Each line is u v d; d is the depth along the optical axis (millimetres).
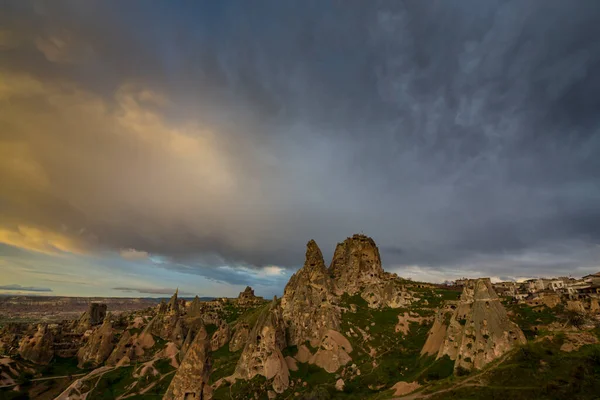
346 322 161750
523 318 123062
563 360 80500
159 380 153750
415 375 104562
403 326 157000
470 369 93500
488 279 109562
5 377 153625
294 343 157250
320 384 120125
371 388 110688
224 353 172375
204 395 103000
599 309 123438
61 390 152375
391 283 196875
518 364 84500
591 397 68000
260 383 121438
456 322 112812
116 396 141500
